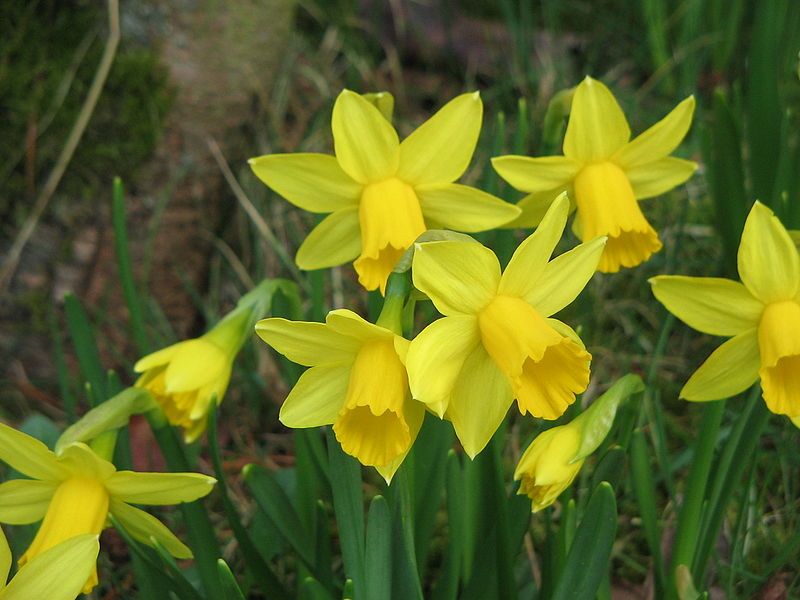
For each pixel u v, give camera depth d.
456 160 0.43
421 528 0.45
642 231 0.44
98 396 0.48
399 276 0.39
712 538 0.45
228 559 0.51
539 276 0.39
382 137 0.43
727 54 0.70
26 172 0.56
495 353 0.38
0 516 0.42
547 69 0.70
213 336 0.44
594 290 0.60
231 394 0.59
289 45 0.70
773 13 0.51
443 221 0.44
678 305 0.42
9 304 0.57
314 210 0.44
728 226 0.53
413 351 0.38
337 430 0.39
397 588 0.41
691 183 0.63
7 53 0.55
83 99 0.56
